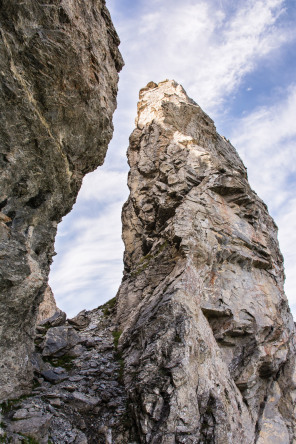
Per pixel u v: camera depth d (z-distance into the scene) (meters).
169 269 17.83
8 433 9.09
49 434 10.23
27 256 10.26
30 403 11.16
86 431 11.18
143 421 10.49
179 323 12.79
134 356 14.45
